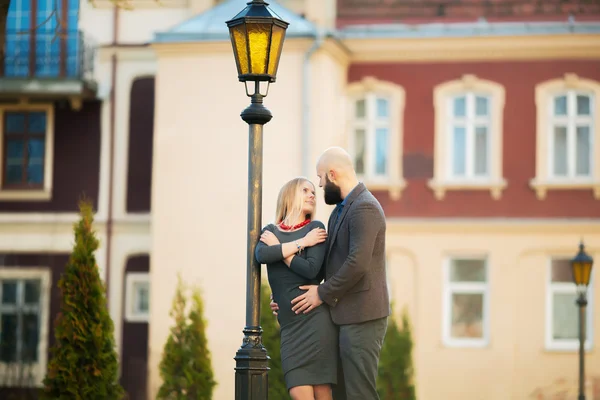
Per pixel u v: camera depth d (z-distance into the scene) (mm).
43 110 40156
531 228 37250
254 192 12641
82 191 39844
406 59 37906
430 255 37531
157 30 38594
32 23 38938
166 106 36375
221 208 35969
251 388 12367
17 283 40062
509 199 37531
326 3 37562
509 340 37094
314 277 12047
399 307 37531
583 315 27359
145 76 39531
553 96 37688
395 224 37625
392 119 37906
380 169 38000
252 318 12508
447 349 37188
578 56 37531
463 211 37594
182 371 27469
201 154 36156
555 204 37375
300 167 35594
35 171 40281
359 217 11859
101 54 39594
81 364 22266
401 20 38062
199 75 36250
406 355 32188
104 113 39781
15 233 40094
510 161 37625
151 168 39531
